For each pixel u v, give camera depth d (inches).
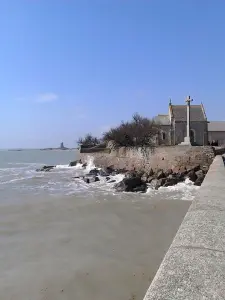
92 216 661.3
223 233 144.8
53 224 595.2
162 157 1378.0
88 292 320.2
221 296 89.0
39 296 314.8
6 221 621.6
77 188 1148.5
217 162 657.0
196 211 189.3
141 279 345.4
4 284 342.6
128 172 1483.8
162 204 789.9
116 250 440.1
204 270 105.7
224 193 249.0
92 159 2105.1
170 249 127.0
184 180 1155.3
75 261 402.6
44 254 430.6
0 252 440.5
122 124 2087.8
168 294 89.7
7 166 2765.7
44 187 1194.6
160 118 2336.4
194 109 2362.2
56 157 5413.4
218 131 2748.5
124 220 620.1
